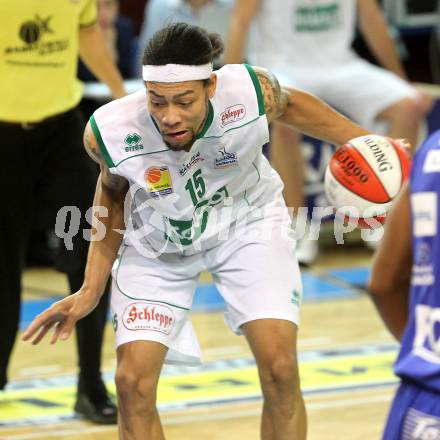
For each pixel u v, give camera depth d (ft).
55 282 68.28
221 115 29.43
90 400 42.29
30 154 40.09
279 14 67.51
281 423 29.96
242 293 30.66
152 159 29.68
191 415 42.73
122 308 30.53
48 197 40.88
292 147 66.69
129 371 29.37
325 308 61.05
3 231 40.75
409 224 22.34
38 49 39.14
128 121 29.50
